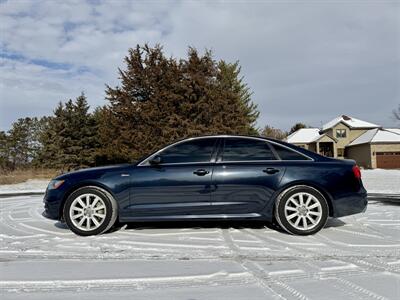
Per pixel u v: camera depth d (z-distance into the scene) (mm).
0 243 4953
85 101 39938
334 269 3744
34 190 16188
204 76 26156
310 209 5301
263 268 3793
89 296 3086
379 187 14125
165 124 24719
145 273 3662
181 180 5277
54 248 4664
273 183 5273
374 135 42719
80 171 5590
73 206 5426
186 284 3355
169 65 25688
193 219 5277
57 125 39219
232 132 25188
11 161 54469
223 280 3451
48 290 3230
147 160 5465
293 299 2967
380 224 6098
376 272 3645
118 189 5328
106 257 4250
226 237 5172
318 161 5457
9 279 3504
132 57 26281
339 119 49062
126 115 25484
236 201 5273
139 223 6195
